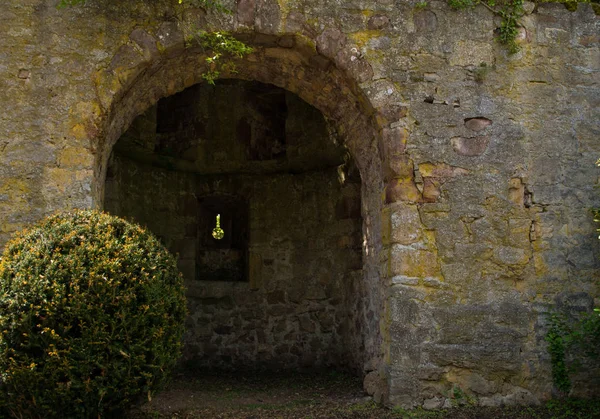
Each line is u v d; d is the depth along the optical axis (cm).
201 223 920
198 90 896
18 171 507
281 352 834
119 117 568
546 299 547
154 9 535
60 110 517
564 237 557
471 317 536
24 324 395
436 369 527
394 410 515
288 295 845
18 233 478
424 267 537
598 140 575
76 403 403
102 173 567
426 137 552
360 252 791
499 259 546
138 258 421
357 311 762
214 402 584
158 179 854
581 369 541
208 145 889
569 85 578
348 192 811
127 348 406
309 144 853
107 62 525
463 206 548
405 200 543
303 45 552
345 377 754
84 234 429
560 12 585
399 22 562
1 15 523
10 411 425
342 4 558
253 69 622
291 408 543
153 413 496
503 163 559
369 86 552
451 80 562
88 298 399
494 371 532
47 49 523
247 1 544
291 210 863
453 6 568
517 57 574
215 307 856
